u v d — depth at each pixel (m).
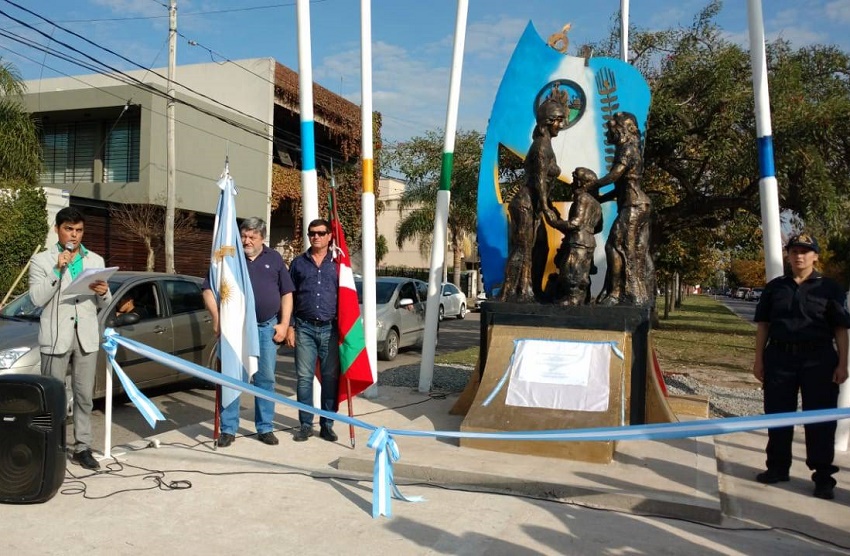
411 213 35.47
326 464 5.49
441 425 6.66
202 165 23.50
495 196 8.08
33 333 6.99
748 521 4.45
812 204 11.71
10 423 4.36
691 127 13.34
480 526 4.20
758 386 10.23
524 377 6.02
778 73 12.42
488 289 8.01
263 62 25.17
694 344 17.17
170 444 6.05
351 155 28.70
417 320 13.86
